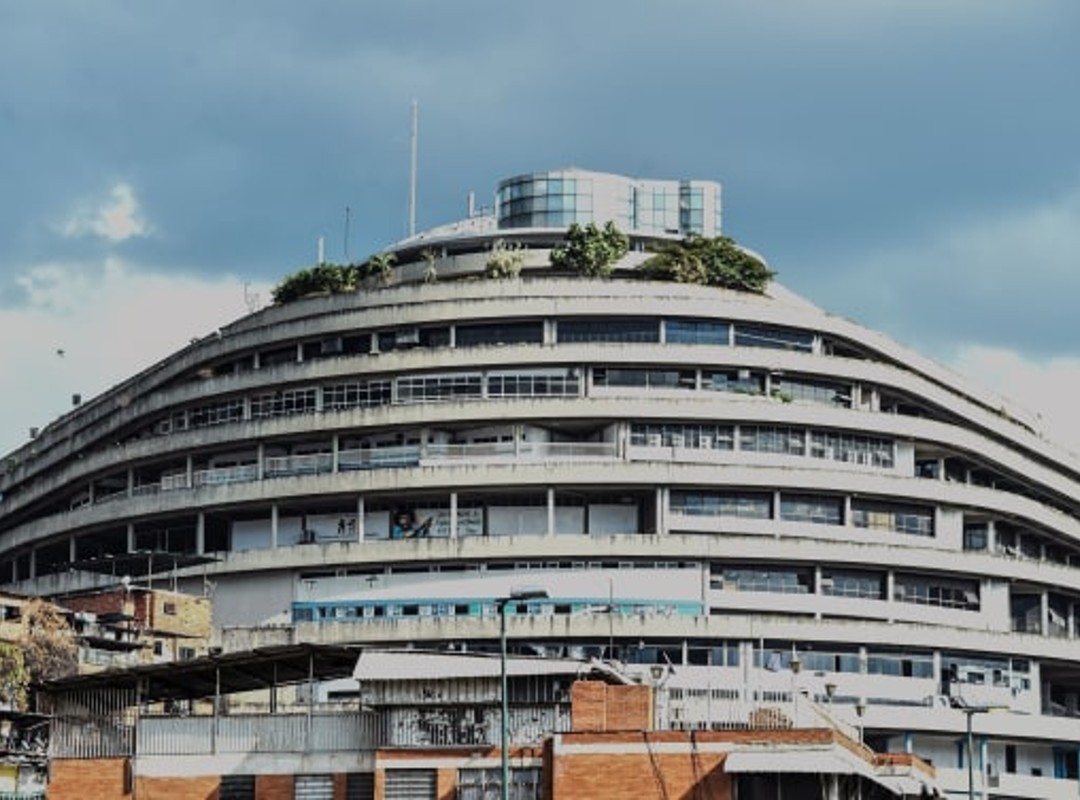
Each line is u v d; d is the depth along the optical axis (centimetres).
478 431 14075
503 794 6762
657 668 8525
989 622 14400
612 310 14288
